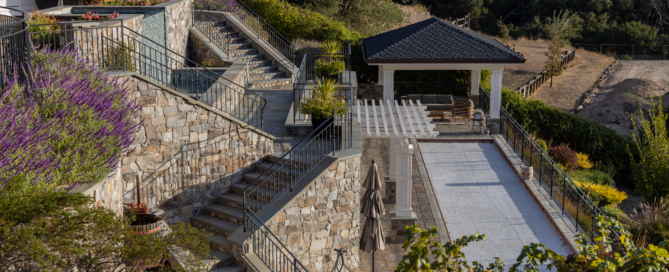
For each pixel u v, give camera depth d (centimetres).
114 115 862
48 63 871
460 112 2042
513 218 1430
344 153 1209
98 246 646
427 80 2630
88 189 723
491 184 1638
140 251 657
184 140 1187
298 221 1129
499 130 2027
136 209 896
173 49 1950
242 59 2198
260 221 1052
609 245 614
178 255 830
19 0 1902
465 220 1420
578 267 606
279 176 1225
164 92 1138
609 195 1759
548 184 1596
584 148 2445
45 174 660
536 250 621
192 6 2231
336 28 2794
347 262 1229
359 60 2739
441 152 1883
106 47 1313
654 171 1780
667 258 554
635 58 4441
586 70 3659
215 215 1221
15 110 665
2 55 771
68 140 740
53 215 583
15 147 609
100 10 1822
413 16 4025
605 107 2917
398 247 1338
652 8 5203
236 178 1289
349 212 1220
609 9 5150
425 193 1559
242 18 2456
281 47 2452
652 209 1502
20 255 564
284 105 1792
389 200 1536
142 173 1135
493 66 1978
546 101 3067
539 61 3528
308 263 1162
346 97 1995
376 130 1237
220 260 1056
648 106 2931
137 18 1555
